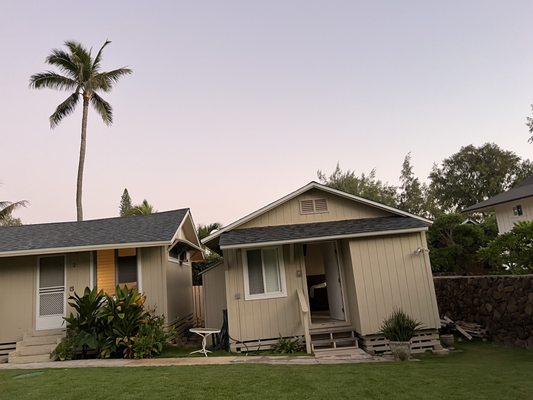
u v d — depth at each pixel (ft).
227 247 31.53
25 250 35.55
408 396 17.04
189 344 41.27
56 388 19.63
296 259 34.42
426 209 134.00
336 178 121.80
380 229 32.37
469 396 16.93
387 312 31.37
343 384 19.20
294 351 31.22
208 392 17.94
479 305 35.68
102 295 33.01
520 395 16.99
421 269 32.24
